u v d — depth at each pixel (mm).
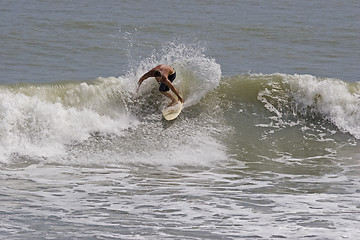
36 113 43375
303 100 50406
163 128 46000
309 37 97250
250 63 76812
